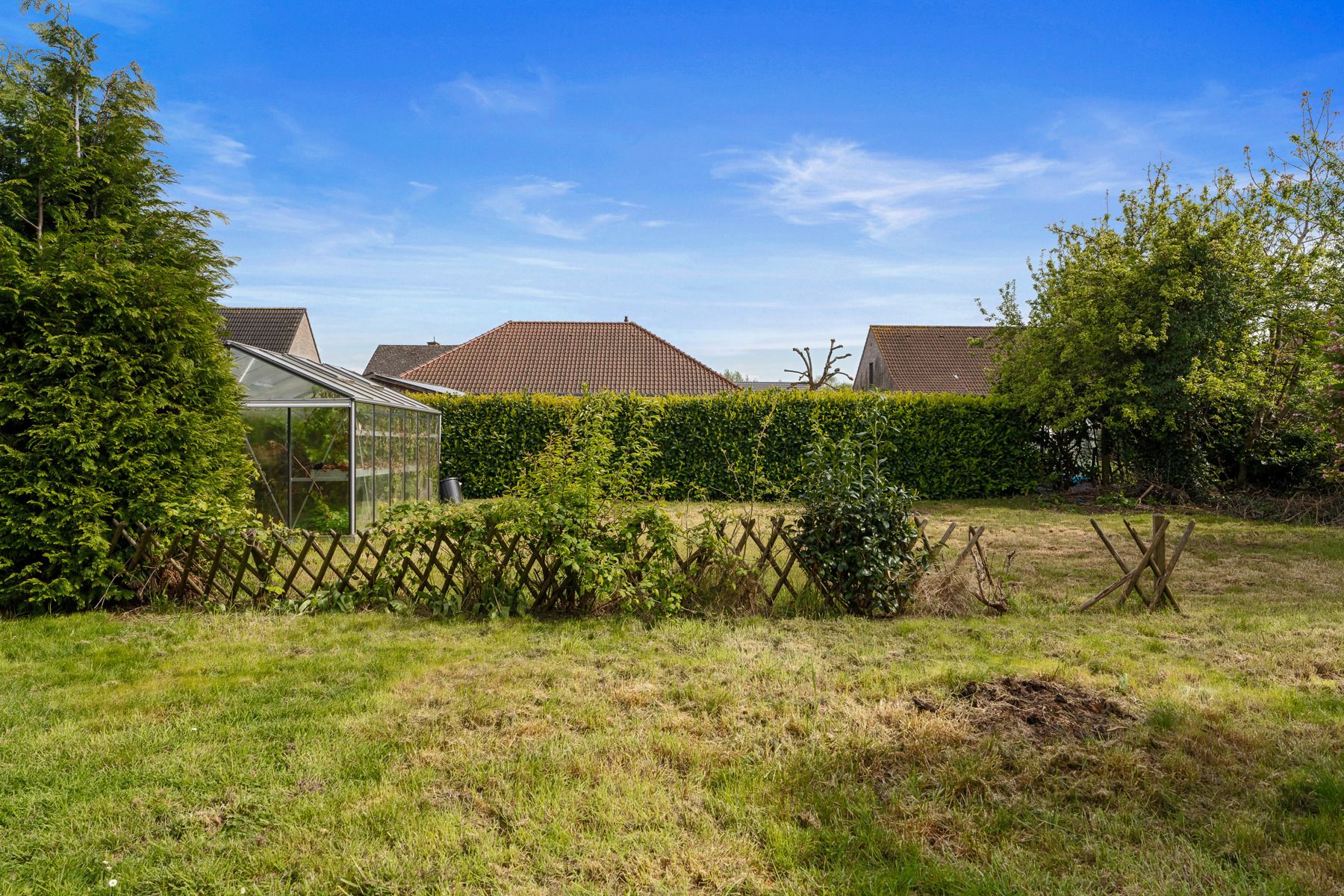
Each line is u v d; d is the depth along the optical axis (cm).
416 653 589
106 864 305
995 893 292
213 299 831
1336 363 1252
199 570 730
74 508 693
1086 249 1848
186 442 759
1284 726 445
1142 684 520
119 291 720
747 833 335
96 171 753
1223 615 714
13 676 526
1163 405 1653
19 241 689
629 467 805
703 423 1861
